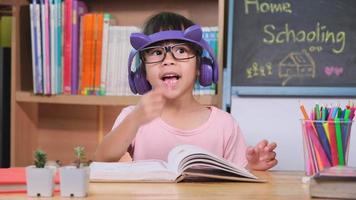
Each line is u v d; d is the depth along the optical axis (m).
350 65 1.85
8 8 2.09
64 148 2.22
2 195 0.81
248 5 1.90
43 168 0.80
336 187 0.81
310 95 1.84
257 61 1.88
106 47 1.92
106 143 1.22
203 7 2.09
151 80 1.33
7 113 2.08
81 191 0.79
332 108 1.00
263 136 1.83
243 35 1.89
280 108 1.84
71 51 1.95
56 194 0.82
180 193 0.84
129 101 1.89
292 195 0.84
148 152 1.46
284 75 1.87
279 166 1.81
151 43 1.26
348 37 1.86
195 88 1.84
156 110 1.14
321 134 0.97
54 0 1.95
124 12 2.16
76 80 1.95
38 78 1.97
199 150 1.02
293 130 1.82
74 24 1.94
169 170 0.98
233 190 0.88
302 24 1.88
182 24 1.44
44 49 1.96
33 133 2.18
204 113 1.51
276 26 1.88
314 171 0.98
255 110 1.84
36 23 1.96
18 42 2.03
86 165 0.83
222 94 1.86
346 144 0.97
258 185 0.95
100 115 2.19
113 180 0.96
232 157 1.46
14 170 0.99
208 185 0.93
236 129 1.50
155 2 2.13
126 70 1.91
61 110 2.22
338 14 1.87
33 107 2.17
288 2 1.89
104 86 1.92
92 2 2.19
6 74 2.07
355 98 1.81
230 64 1.86
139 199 0.78
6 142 2.09
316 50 1.87
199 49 1.36
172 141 1.45
